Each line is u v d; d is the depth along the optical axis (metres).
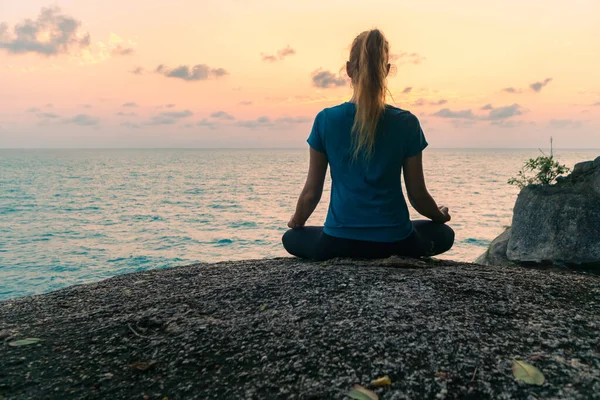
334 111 3.07
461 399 1.58
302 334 2.09
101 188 157.75
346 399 1.61
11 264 48.69
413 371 1.75
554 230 4.14
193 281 3.22
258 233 69.12
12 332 2.34
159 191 147.00
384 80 2.90
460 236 59.38
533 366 1.73
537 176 4.95
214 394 1.72
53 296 3.12
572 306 2.36
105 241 62.59
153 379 1.84
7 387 1.81
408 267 3.08
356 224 3.12
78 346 2.14
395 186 3.10
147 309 2.60
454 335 1.99
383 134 2.96
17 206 105.88
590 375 1.66
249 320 2.29
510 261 4.40
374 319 2.19
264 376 1.80
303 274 2.95
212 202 115.00
